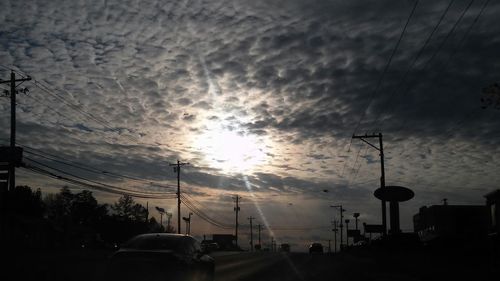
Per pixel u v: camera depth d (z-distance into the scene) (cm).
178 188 6150
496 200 3073
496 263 2403
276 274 2522
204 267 1616
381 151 4362
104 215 10062
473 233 3553
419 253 3200
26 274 1727
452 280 1998
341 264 3497
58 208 9975
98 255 2862
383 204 4291
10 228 3572
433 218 3962
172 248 1422
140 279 1325
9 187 3338
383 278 2295
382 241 4197
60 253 2956
